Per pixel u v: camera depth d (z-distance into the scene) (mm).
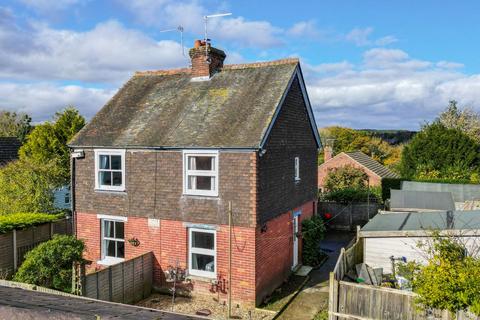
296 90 17969
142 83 19766
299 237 18656
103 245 16875
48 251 12898
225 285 14625
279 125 16156
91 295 12633
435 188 28109
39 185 21250
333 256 20875
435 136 37000
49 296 3982
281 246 16609
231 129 14812
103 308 3385
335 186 34906
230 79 17703
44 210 21281
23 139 55281
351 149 66438
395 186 30359
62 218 19188
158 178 15570
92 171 16844
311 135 20422
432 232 12508
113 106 18594
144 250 15945
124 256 16469
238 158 14211
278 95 15688
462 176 33406
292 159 17719
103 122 17688
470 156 35281
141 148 15602
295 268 18297
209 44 18219
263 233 14805
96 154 16656
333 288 11055
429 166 35875
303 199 19391
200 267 15367
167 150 15320
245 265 14227
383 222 16234
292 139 17672
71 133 28609
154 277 15805
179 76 19359
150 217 15781
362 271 13500
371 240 14641
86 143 16719
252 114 15219
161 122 16547
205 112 16250
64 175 27172
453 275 9727
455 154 35594
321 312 13398
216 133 14867
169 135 15609
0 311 2893
